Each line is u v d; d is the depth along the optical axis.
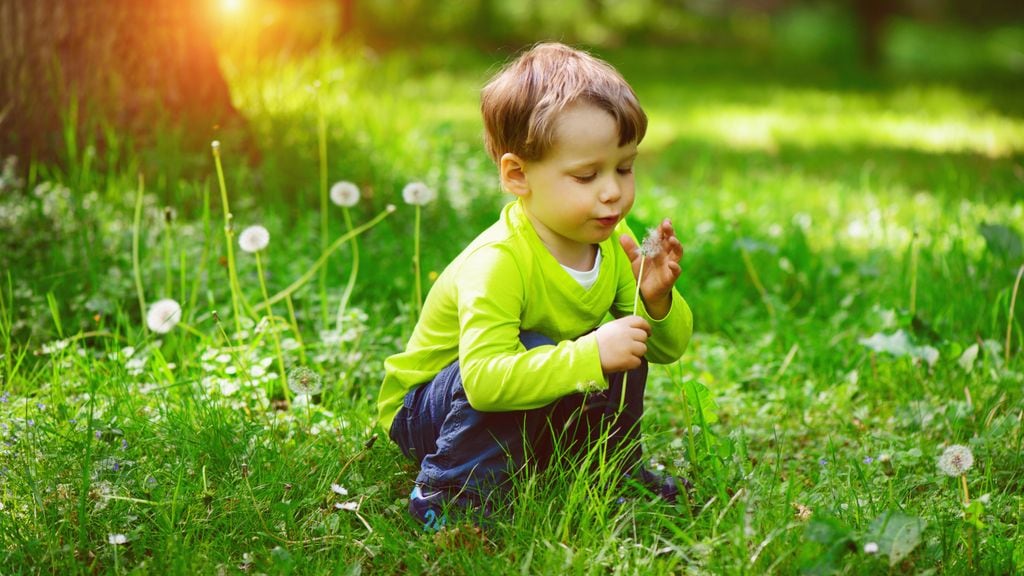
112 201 4.46
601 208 2.29
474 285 2.35
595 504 2.36
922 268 4.46
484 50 18.31
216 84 5.25
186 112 5.09
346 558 2.35
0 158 4.79
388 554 2.34
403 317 3.63
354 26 15.80
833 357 3.69
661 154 8.65
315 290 3.95
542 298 2.40
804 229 5.48
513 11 20.70
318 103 5.48
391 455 2.78
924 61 23.67
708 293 4.31
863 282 4.55
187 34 5.12
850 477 2.61
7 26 4.85
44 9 4.84
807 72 18.84
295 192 4.89
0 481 2.55
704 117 11.54
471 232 4.61
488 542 2.38
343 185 3.43
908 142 9.82
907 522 2.18
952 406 3.18
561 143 2.25
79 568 2.25
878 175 7.59
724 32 26.30
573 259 2.44
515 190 2.38
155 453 2.74
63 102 4.87
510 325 2.33
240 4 6.05
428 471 2.49
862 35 20.48
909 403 3.31
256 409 3.07
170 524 2.34
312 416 2.98
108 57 4.94
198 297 3.83
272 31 6.47
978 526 2.31
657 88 15.24
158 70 5.04
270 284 3.90
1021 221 5.53
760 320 4.20
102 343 3.56
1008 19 34.88
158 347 3.40
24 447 2.68
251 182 4.84
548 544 2.24
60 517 2.43
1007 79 18.31
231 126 5.18
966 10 35.03
